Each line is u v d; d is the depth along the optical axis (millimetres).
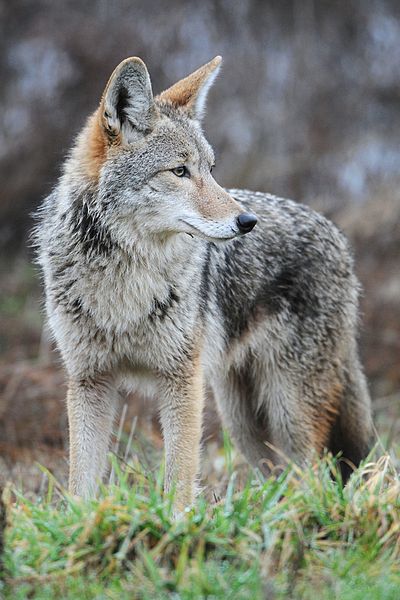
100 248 9766
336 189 26672
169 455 10000
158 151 9711
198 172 9797
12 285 24828
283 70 28656
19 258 26172
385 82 28562
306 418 11875
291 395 11820
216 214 9570
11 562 7363
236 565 7539
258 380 11977
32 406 16016
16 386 16984
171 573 7453
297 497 8320
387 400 17531
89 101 27391
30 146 27000
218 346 11086
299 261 11852
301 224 12055
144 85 9711
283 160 27203
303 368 11844
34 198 26547
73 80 27516
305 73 28453
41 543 7684
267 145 27547
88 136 10109
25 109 27516
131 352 10047
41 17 28531
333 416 12180
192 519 7883
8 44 28297
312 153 27203
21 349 20594
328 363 12047
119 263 9750
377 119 28188
